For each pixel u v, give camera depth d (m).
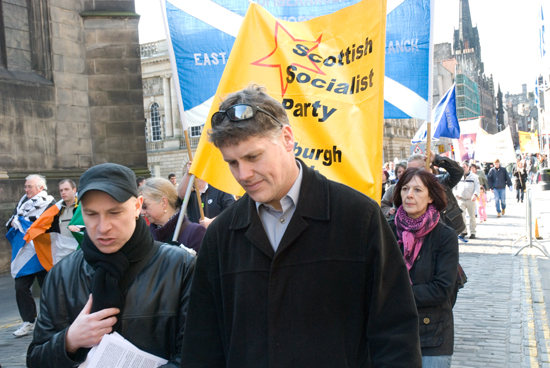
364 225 1.76
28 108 12.38
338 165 3.32
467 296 7.24
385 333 1.74
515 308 6.56
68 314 2.16
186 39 4.83
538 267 9.05
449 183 5.44
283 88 3.47
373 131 3.26
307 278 1.73
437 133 9.34
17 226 6.52
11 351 5.64
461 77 94.44
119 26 13.73
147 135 53.22
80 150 13.42
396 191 3.36
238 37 3.53
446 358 3.00
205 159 3.43
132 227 2.07
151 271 2.15
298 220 1.76
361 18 3.39
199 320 1.93
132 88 13.86
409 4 4.72
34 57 12.87
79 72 13.49
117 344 2.00
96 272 2.06
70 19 13.35
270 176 1.72
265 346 1.74
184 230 3.60
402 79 4.74
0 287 9.73
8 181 11.66
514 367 4.64
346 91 3.39
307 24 3.54
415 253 3.17
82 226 6.07
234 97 1.76
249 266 1.79
